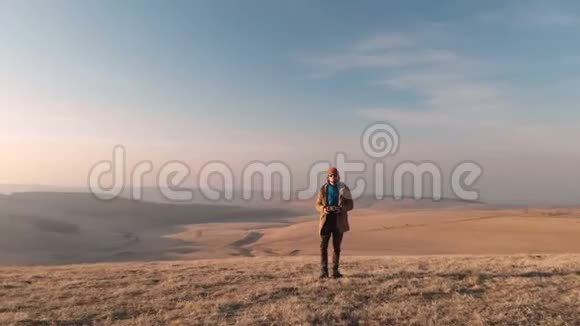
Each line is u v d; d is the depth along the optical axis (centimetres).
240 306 817
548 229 7188
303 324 706
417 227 8531
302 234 9312
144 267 1580
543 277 1012
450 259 1669
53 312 799
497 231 7312
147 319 745
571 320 720
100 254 8025
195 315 764
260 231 11225
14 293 963
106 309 811
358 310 779
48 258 7581
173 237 10894
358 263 1541
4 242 8694
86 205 16212
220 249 8044
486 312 761
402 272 1120
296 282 1000
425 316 745
